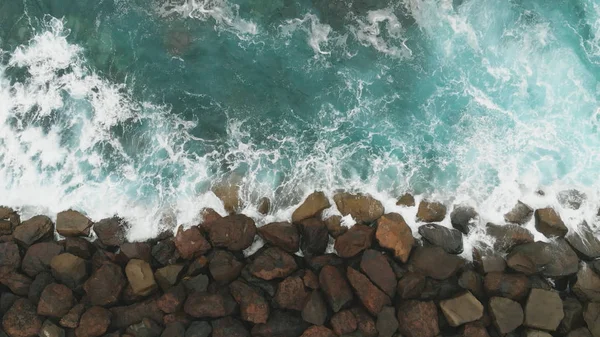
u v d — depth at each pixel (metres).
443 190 12.34
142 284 10.92
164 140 12.99
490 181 12.42
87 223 11.96
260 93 13.33
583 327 10.62
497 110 13.05
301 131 12.99
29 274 11.33
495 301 10.66
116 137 13.07
